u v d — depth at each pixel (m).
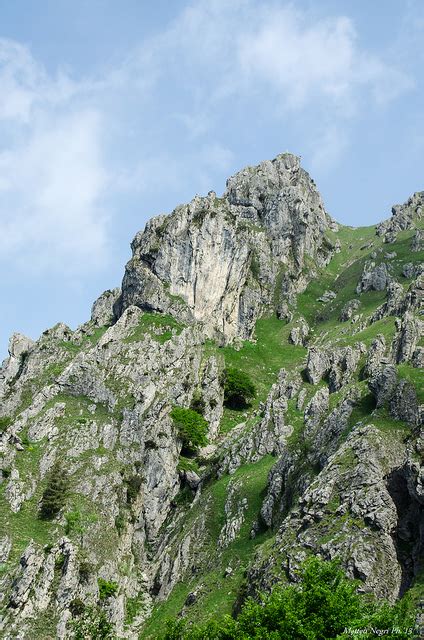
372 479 69.62
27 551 90.69
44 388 128.88
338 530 67.19
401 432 74.69
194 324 158.50
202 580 88.19
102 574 95.25
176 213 176.00
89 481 110.69
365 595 60.06
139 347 140.88
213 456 124.38
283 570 68.50
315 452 88.50
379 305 162.38
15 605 85.25
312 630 47.41
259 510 95.75
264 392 152.12
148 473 118.12
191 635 56.19
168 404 129.25
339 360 120.00
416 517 65.56
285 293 195.00
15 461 111.38
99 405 126.94
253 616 51.56
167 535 110.31
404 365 87.31
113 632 82.38
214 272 170.75
